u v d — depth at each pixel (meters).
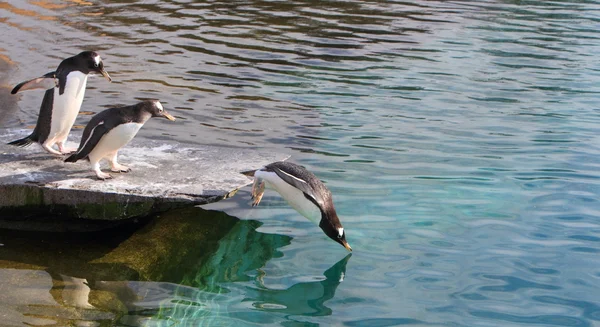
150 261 6.28
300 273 6.07
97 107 10.36
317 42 14.67
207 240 6.70
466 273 6.00
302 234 6.86
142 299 5.63
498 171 8.30
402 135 9.58
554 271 6.02
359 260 6.27
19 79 11.41
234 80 12.00
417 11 18.06
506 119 10.34
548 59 13.86
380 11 17.91
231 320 5.32
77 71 6.98
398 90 11.70
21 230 6.86
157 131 9.47
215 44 14.25
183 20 16.23
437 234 6.71
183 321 5.30
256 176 6.65
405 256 6.31
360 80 12.22
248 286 5.86
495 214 7.14
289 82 11.98
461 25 16.69
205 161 7.57
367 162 8.55
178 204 6.61
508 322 5.27
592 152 8.98
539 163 8.57
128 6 17.50
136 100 10.78
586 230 6.79
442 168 8.39
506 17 17.72
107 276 5.99
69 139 8.13
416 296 5.65
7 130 8.21
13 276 5.89
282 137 9.41
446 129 9.85
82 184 6.70
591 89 11.96
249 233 6.83
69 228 6.90
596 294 5.67
